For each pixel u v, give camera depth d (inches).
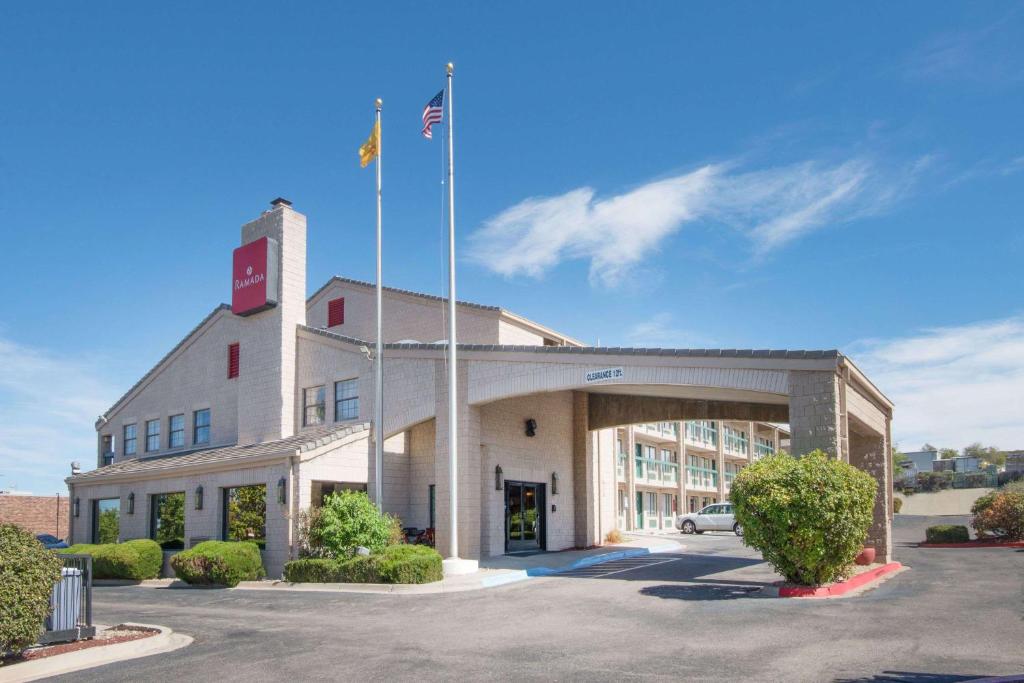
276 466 884.6
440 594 657.0
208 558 811.4
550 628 472.4
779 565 587.5
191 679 374.3
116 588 871.1
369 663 390.0
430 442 975.6
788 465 586.6
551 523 1041.5
